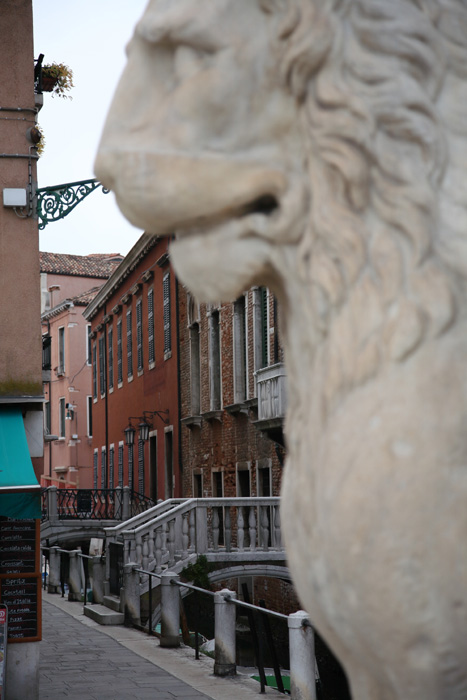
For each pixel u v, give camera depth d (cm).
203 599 1762
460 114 119
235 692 955
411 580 110
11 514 915
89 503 3069
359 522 112
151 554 1482
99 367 4094
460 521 109
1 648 929
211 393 2362
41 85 1092
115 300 3725
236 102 126
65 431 4866
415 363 113
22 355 1022
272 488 1931
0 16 1047
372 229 117
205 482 2423
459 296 114
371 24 118
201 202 128
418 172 115
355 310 117
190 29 125
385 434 112
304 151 124
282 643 1603
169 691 966
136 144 131
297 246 127
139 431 3012
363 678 127
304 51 119
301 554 128
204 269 133
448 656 111
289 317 134
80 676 1058
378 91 116
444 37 120
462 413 111
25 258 1030
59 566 2070
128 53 138
